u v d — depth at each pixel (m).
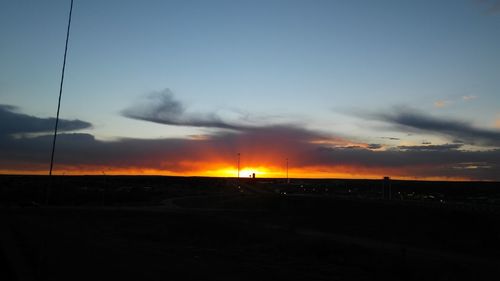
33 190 112.69
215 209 87.38
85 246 31.02
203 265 24.81
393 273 25.20
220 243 41.03
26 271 20.84
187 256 28.77
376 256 31.42
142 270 22.41
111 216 70.25
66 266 22.39
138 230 53.16
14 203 96.69
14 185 126.69
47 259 23.98
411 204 67.94
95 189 133.62
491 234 47.56
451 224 53.47
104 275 20.66
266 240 43.00
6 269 21.31
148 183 196.50
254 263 26.44
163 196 124.12
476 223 51.78
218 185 181.62
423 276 24.56
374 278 23.38
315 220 67.19
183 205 98.69
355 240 48.41
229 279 21.17
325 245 34.41
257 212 80.19
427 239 48.03
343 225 60.94
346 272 24.56
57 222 56.94
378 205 69.19
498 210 57.66
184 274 21.91
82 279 19.50
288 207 80.81
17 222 51.16
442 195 124.38
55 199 105.44
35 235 36.47
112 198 112.56
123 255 27.58
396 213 63.06
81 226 53.34
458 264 30.58
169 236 47.09
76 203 104.00
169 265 24.44
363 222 61.72
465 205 66.94
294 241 39.00
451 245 44.16
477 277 25.78
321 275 23.34
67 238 36.22
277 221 68.38
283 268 24.91
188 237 46.62
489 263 33.41
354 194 121.88
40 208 79.75
